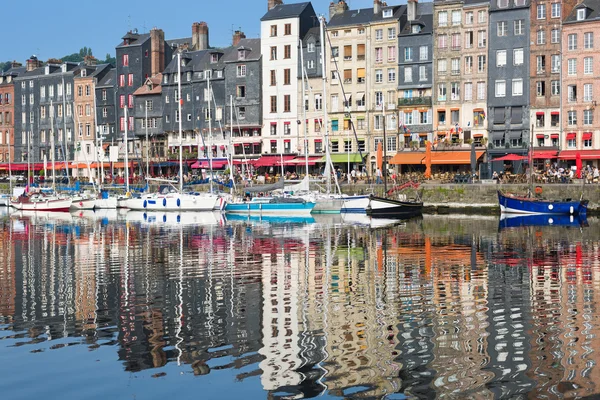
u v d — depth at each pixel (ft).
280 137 276.82
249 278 85.40
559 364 50.08
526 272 88.99
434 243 123.03
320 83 291.17
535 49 250.57
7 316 65.41
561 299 71.51
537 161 250.16
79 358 52.54
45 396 45.39
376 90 281.13
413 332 58.59
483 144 259.39
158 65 340.39
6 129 380.99
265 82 301.84
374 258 103.35
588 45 242.37
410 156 260.83
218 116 313.32
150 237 138.10
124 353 53.57
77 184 263.49
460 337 57.00
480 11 260.01
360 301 70.95
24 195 248.93
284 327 60.54
